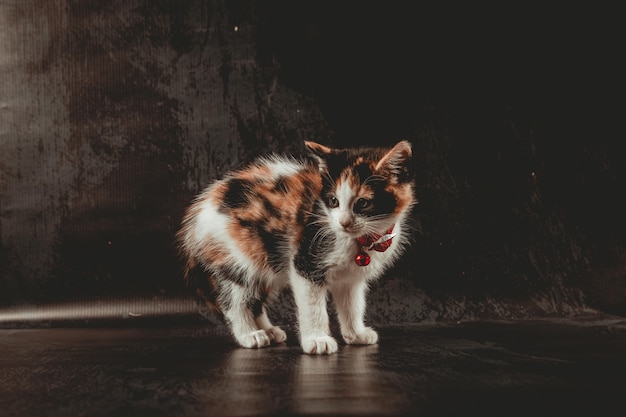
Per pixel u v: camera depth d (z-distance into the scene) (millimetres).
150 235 2762
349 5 2764
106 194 2770
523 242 2770
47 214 2771
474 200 2771
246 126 2762
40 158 2781
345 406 1392
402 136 2768
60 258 2766
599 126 2807
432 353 1975
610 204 2781
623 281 2750
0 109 2781
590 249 2771
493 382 1583
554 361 1832
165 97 2770
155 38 2762
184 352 2080
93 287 2766
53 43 2773
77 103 2775
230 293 2203
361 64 2766
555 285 2760
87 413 1386
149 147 2766
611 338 2205
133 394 1529
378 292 2725
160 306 2746
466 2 2779
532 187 2789
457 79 2785
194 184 2768
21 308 2758
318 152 2045
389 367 1774
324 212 2021
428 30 2777
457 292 2746
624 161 2799
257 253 2152
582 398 1434
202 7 2756
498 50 2795
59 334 2496
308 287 2035
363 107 2768
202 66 2764
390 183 1995
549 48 2805
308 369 1767
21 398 1514
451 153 2777
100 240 2768
